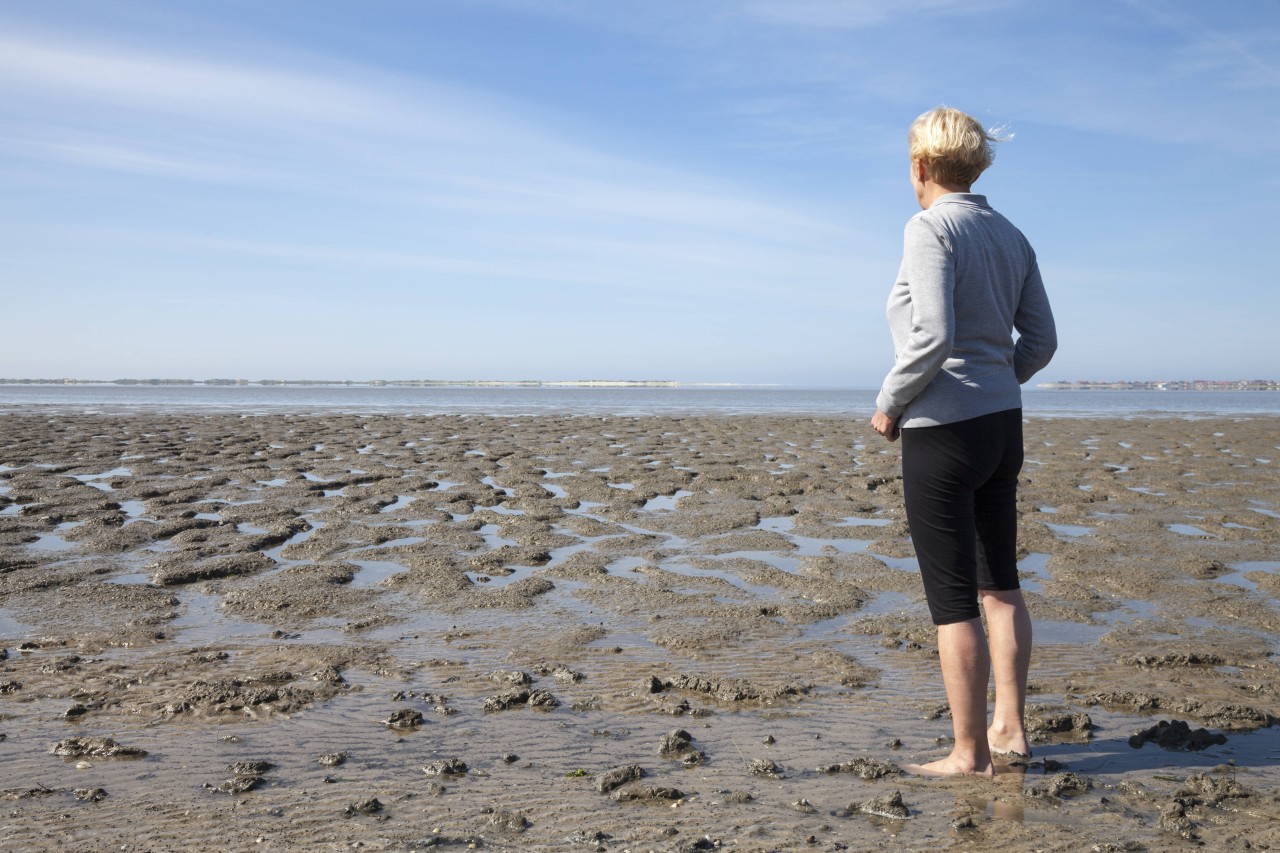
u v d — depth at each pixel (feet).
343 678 13.25
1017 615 10.33
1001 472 10.00
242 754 10.27
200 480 36.40
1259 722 11.43
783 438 65.51
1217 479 39.68
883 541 24.85
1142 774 9.71
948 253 9.36
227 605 17.60
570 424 83.71
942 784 9.43
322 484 35.29
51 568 20.43
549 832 8.23
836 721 11.50
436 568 20.86
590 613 17.34
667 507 31.32
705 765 9.97
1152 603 18.16
